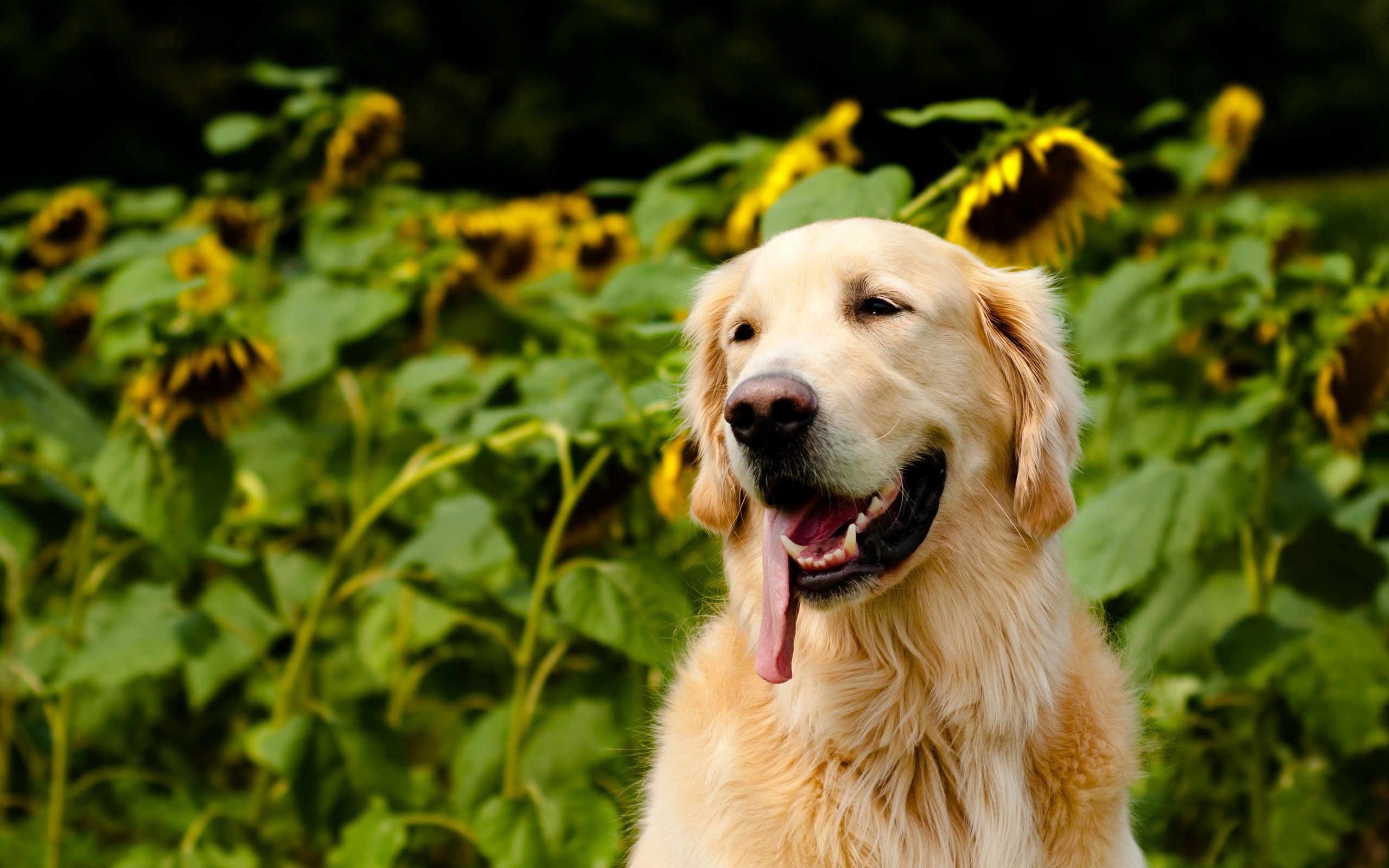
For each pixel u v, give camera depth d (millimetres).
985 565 2703
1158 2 25406
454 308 5621
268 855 4090
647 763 3152
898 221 3354
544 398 3873
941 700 2693
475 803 3732
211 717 5074
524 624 4066
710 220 5836
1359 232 12570
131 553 5020
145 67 17422
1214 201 9828
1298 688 3484
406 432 4895
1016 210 3545
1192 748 3965
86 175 17500
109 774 4266
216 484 3955
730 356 2857
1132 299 4258
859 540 2541
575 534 4035
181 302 5012
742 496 2879
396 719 4449
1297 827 3881
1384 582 3789
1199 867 3660
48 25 17250
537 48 19828
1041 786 2654
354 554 4883
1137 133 6133
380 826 3430
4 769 4422
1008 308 2773
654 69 19594
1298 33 28188
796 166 4527
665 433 3508
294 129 6574
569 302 5805
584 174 19734
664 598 3455
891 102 21469
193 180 17516
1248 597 3820
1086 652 2838
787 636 2498
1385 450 4609
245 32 18172
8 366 4766
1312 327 3947
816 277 2689
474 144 18969
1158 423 4566
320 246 5625
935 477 2670
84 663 3736
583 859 3377
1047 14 24125
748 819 2604
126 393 4953
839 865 2590
